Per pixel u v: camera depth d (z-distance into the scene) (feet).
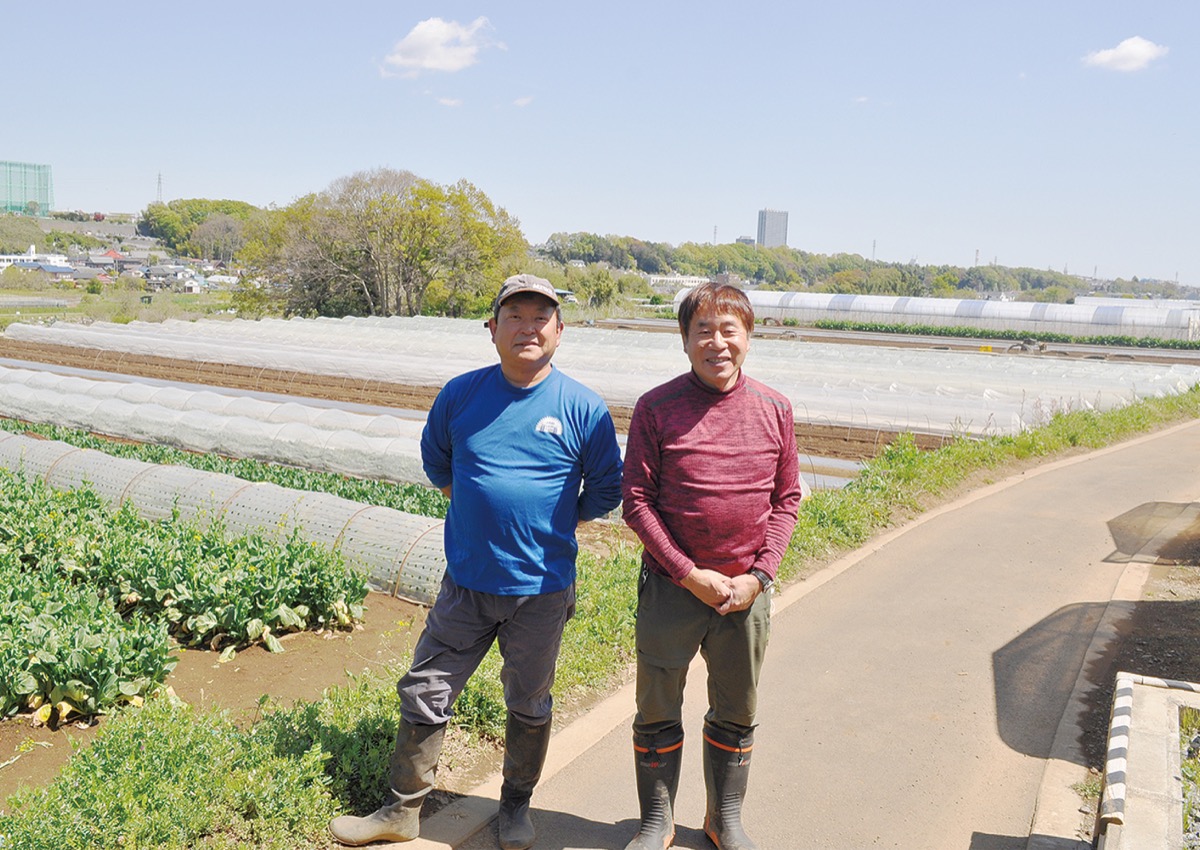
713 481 11.24
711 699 12.42
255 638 20.68
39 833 10.90
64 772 12.62
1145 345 174.40
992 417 57.36
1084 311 185.88
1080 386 75.15
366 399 72.23
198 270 547.90
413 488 34.19
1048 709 17.40
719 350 10.98
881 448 53.62
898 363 95.09
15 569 22.68
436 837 12.57
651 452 11.50
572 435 11.91
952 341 169.58
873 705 17.46
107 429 53.98
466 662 12.27
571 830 13.01
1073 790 14.25
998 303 197.98
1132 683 14.80
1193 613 22.90
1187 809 11.46
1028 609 23.32
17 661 16.61
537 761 12.50
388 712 14.96
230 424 48.91
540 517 11.75
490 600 11.84
